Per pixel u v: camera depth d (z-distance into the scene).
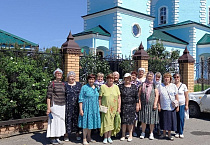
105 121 5.75
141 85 6.30
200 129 7.41
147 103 6.11
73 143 5.80
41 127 6.99
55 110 5.56
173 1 25.48
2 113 6.42
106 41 19.86
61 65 7.65
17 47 10.97
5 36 15.87
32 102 6.66
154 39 21.06
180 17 25.42
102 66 9.79
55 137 5.73
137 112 6.41
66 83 5.93
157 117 6.18
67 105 5.83
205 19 25.48
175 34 25.14
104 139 5.85
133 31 20.88
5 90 6.43
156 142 5.98
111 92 5.82
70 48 7.52
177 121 6.44
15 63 6.70
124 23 20.16
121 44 19.89
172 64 12.93
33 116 6.88
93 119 5.68
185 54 11.34
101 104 5.86
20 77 6.50
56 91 5.60
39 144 5.70
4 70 6.61
